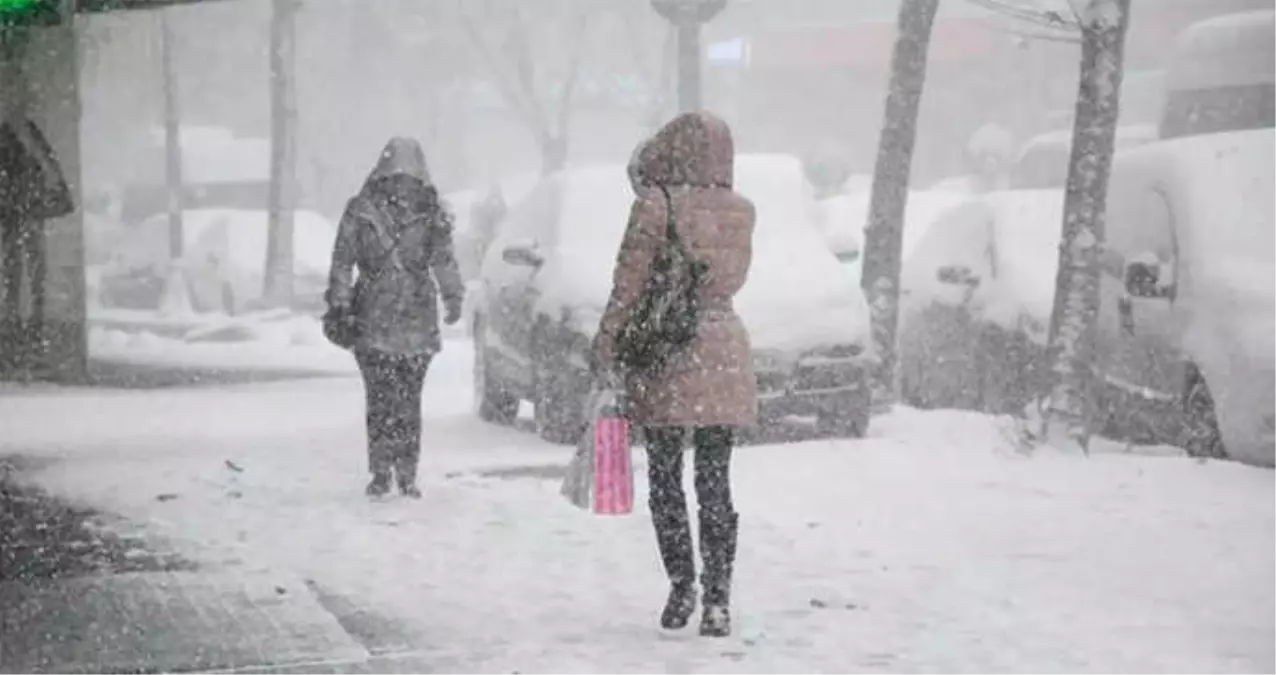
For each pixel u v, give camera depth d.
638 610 12.20
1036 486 17.72
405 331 16.86
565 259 22.92
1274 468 18.69
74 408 27.33
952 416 24.41
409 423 17.23
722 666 10.59
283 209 62.09
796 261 22.56
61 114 32.22
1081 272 20.56
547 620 11.90
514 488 18.00
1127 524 15.45
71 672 10.43
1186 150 21.27
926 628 11.55
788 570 13.46
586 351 21.58
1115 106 20.55
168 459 20.50
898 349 27.31
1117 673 10.42
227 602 12.38
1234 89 34.56
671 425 11.08
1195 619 11.79
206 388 31.86
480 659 10.79
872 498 17.00
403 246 16.83
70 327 33.09
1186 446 20.31
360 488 17.92
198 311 62.25
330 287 16.88
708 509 11.34
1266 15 34.75
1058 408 20.45
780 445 21.17
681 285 11.04
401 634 11.48
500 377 24.66
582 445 15.90
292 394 30.41
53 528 15.46
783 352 21.38
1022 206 25.72
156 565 13.73
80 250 33.06
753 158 24.53
